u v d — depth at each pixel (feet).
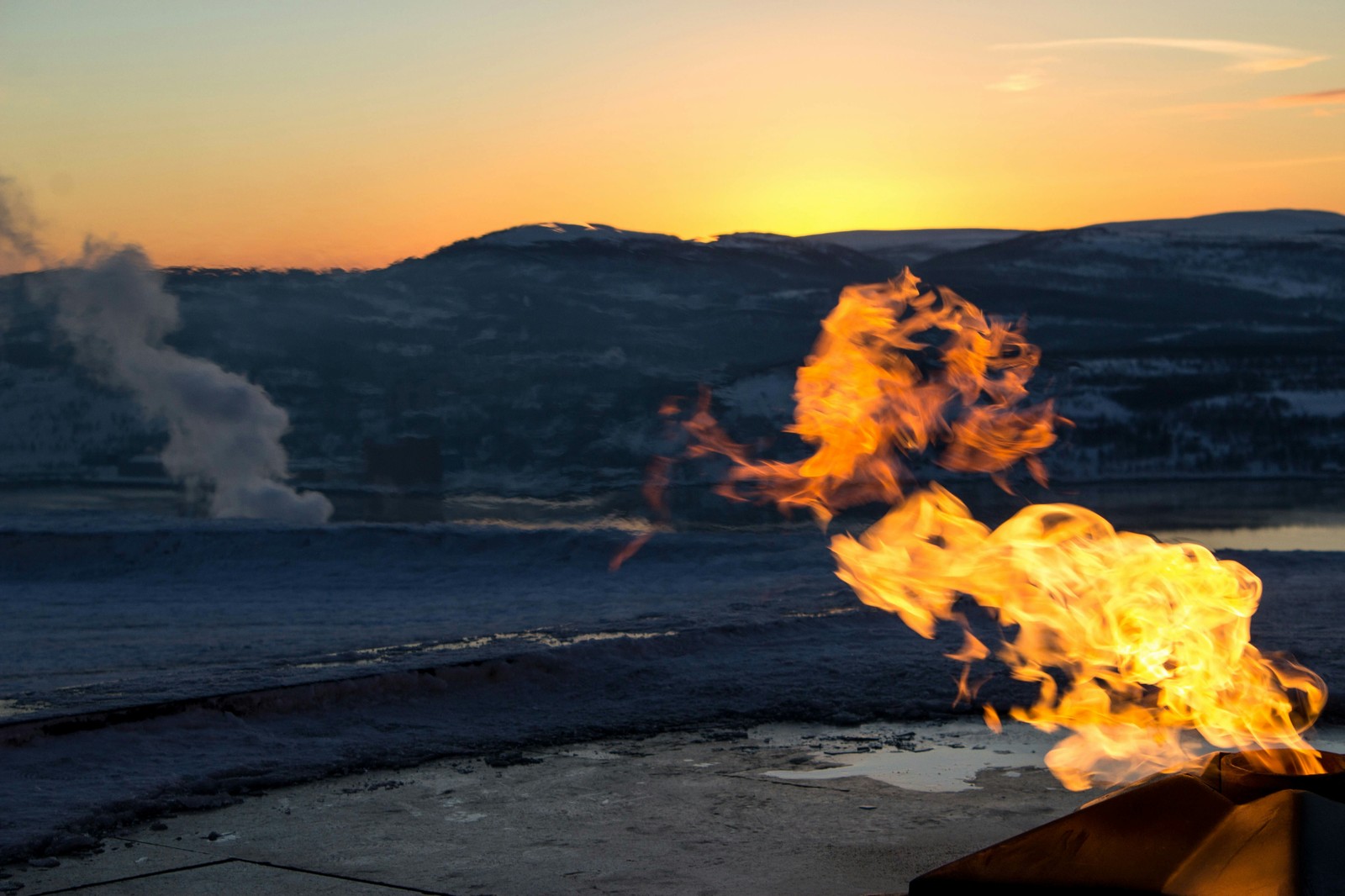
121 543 77.46
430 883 14.48
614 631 35.09
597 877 14.66
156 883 14.52
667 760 21.26
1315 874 6.55
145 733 22.09
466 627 41.39
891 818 17.19
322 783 19.90
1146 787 7.61
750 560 72.02
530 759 21.40
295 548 76.54
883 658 30.04
